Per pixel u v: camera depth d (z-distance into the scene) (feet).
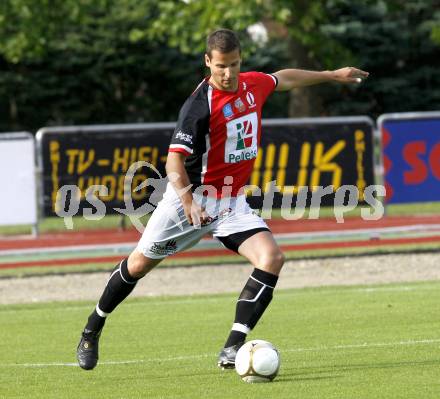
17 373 101.76
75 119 408.46
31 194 208.33
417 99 416.05
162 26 313.73
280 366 98.37
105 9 399.44
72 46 390.01
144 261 94.07
